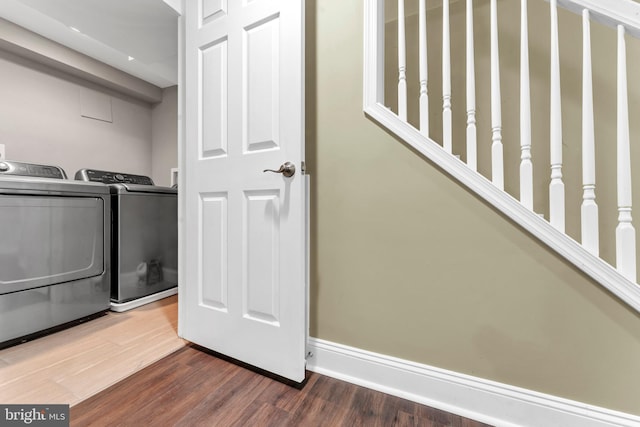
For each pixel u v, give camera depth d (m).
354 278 1.20
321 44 1.25
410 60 1.58
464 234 1.02
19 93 2.53
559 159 0.92
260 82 1.20
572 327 0.90
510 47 1.38
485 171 1.43
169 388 1.14
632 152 1.18
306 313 1.25
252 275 1.24
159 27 1.69
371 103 1.15
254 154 1.22
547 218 1.32
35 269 1.54
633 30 0.83
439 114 1.51
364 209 1.18
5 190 1.44
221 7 1.32
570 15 1.28
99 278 1.85
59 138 2.79
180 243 1.55
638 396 0.84
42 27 2.40
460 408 1.02
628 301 0.84
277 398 1.08
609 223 1.21
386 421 0.98
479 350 1.01
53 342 1.51
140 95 3.41
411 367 1.09
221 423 0.96
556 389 0.92
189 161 1.46
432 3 1.54
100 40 1.85
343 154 1.21
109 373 1.23
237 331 1.29
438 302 1.06
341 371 1.21
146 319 1.83
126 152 3.37
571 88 1.27
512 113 1.38
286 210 1.15
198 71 1.42
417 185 1.09
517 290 0.96
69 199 1.70
